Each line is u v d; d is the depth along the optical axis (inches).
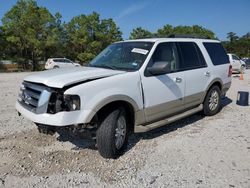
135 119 183.0
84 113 153.3
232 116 275.9
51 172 153.2
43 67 1626.5
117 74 174.7
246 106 326.6
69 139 200.2
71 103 150.3
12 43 1536.7
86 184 141.6
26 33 1488.7
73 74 168.9
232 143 199.3
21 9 1544.0
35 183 141.6
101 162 166.4
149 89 188.2
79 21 1712.6
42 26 1525.6
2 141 195.0
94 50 1734.7
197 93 240.1
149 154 179.0
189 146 193.2
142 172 154.8
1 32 1551.4
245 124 247.4
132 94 175.9
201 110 258.1
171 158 173.0
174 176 150.4
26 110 166.4
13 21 1514.5
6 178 145.8
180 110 224.4
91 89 156.3
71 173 152.5
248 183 143.8
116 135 171.0
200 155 177.8
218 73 266.8
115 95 164.9
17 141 195.2
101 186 139.9
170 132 223.1
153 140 204.4
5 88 472.4
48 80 157.8
